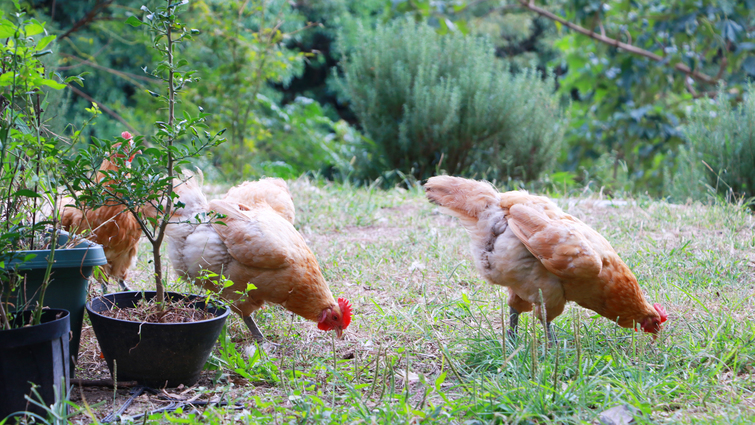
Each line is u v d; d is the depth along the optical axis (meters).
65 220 3.73
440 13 10.63
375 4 16.52
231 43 9.80
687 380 2.87
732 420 2.44
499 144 9.29
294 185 8.09
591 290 3.46
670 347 3.30
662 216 6.25
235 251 3.39
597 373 2.78
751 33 9.80
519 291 3.62
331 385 2.96
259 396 2.82
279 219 3.71
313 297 3.54
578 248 3.31
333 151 13.38
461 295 4.33
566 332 3.62
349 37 15.62
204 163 9.61
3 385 2.37
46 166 2.60
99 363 3.21
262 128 10.73
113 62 12.50
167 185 2.88
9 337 2.33
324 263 5.02
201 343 2.88
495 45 18.47
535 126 9.13
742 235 5.46
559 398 2.59
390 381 2.83
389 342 3.58
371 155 9.84
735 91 10.25
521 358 3.13
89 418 2.58
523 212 3.49
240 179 9.66
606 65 11.07
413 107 9.15
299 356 3.40
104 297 3.10
